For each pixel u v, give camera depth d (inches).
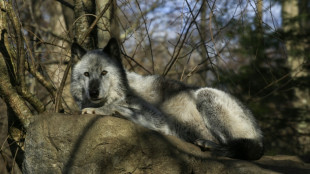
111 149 180.7
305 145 430.0
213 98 228.5
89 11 291.3
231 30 295.1
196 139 236.5
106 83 224.4
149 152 187.2
